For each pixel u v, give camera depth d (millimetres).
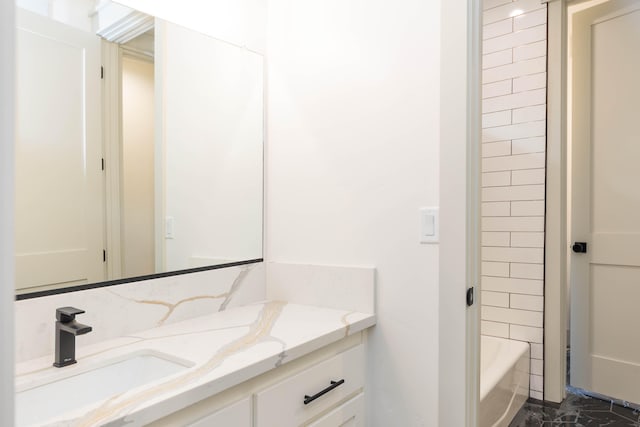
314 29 1713
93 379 1064
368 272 1545
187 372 984
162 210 1474
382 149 1538
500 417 2115
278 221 1811
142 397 850
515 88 2643
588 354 2580
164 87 1489
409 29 1483
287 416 1174
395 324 1503
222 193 1671
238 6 1741
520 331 2637
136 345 1208
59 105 1217
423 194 1448
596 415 2379
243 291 1719
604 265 2520
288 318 1491
